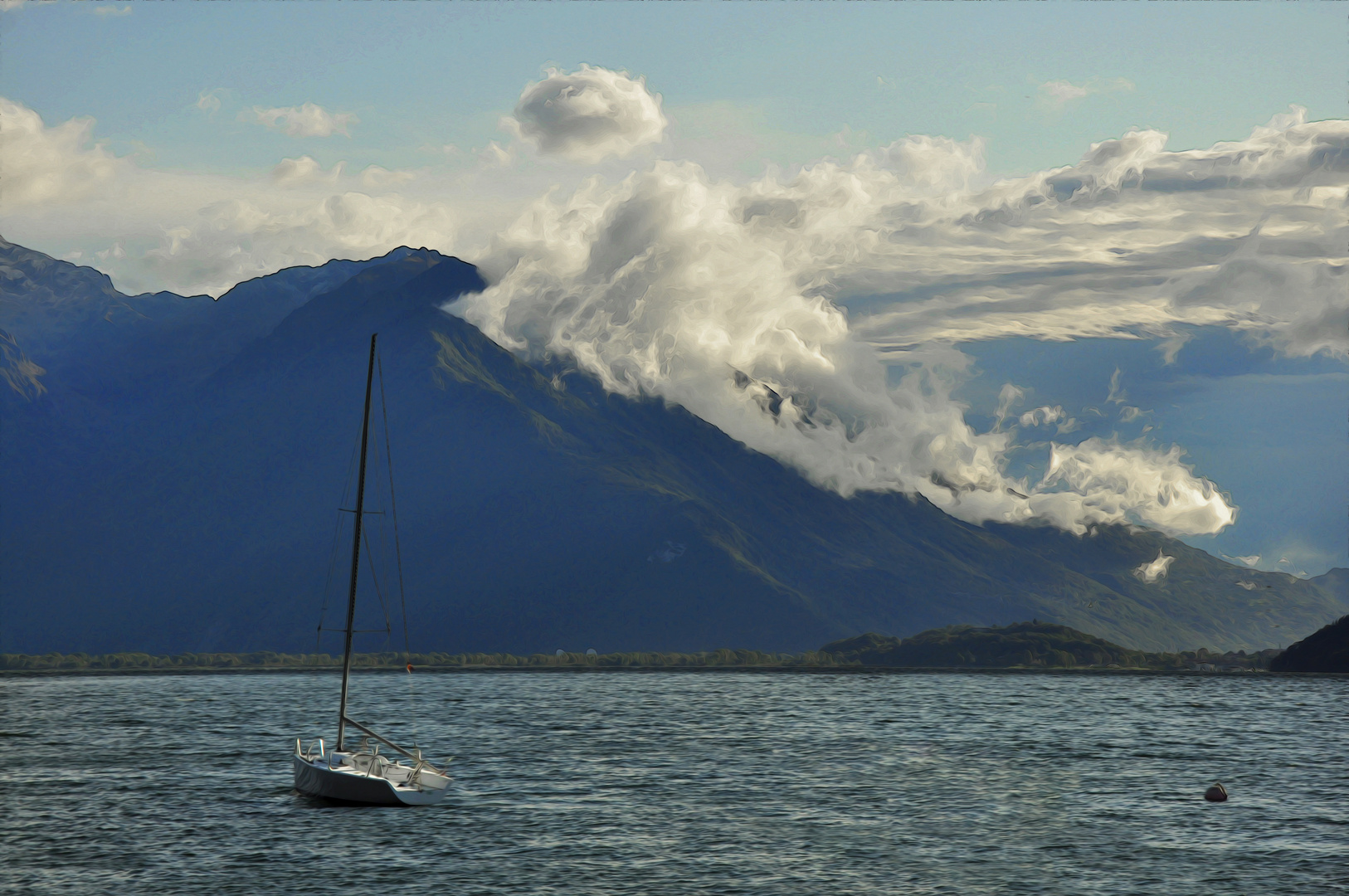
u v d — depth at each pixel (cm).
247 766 14575
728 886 8444
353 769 11450
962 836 10206
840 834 10269
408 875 8681
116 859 9175
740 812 11300
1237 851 9656
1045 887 8506
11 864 9000
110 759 15350
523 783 13112
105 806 11444
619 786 12912
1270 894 8381
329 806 11269
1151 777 14025
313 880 8556
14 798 11962
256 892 8262
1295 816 11262
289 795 12025
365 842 9731
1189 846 9844
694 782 13325
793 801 12050
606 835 10125
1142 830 10550
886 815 11238
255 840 9819
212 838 9875
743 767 14750
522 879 8600
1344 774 14350
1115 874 8881
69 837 9944
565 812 11194
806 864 9112
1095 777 13975
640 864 9075
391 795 10975
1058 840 10075
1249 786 13325
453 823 10581
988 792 12725
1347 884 8625
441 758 15525
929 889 8412
